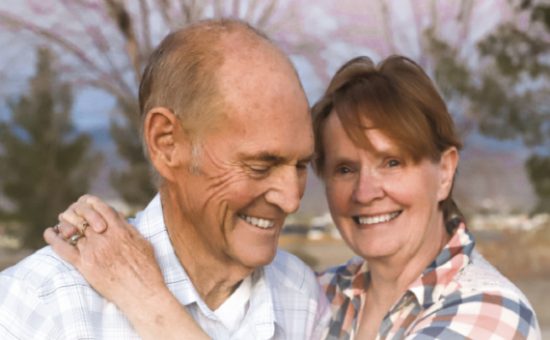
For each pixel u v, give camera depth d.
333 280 2.30
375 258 2.08
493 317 1.84
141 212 1.87
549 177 11.10
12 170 10.21
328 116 2.07
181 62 1.59
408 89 1.97
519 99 10.28
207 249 1.72
